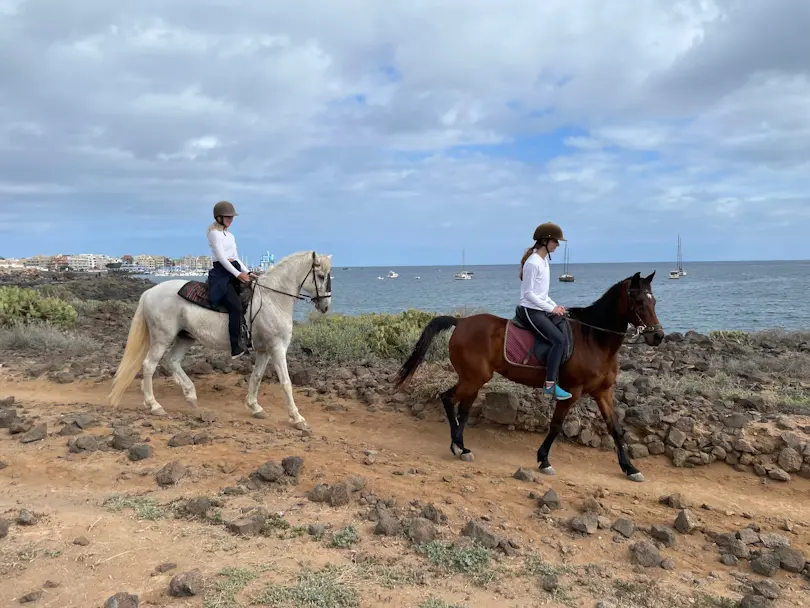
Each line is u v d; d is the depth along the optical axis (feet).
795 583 13.60
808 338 48.19
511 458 22.31
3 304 45.16
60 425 22.59
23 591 11.49
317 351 36.65
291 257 24.57
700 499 18.93
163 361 33.24
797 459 20.71
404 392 28.78
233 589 11.72
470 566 13.12
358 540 14.25
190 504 15.46
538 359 20.40
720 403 25.35
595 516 16.08
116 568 12.50
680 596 12.60
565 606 11.98
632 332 44.04
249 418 25.32
